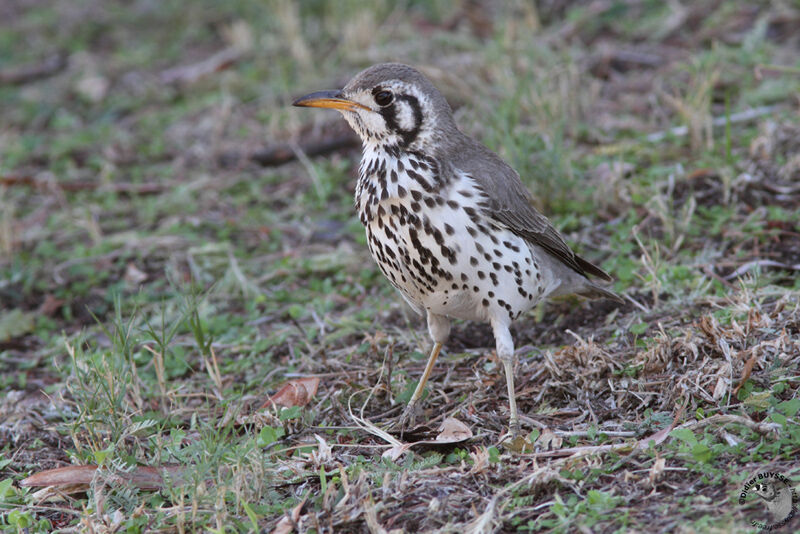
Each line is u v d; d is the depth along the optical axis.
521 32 18.73
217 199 16.31
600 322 11.55
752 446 8.16
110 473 8.85
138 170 17.69
